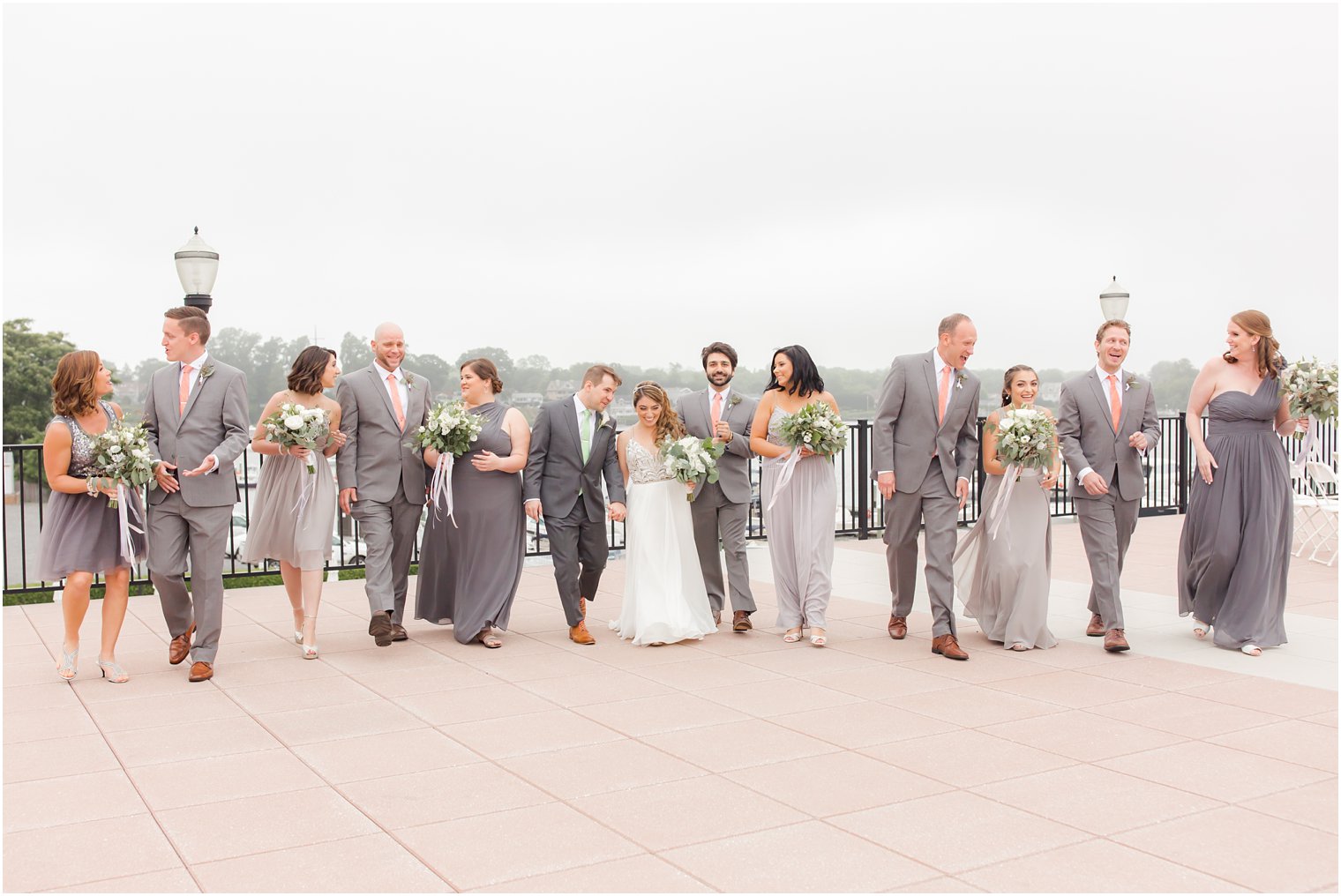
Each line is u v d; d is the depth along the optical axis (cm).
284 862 358
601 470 736
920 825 385
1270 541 666
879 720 525
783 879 340
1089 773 441
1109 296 1378
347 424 702
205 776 448
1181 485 1530
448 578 731
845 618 807
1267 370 674
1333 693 570
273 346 4697
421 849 368
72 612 616
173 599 646
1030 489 681
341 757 473
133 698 578
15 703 570
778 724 519
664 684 602
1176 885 335
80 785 438
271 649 707
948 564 673
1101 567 680
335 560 1084
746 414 757
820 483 711
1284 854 358
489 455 704
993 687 588
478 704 562
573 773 447
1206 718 523
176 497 630
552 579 1023
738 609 752
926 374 686
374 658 678
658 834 379
